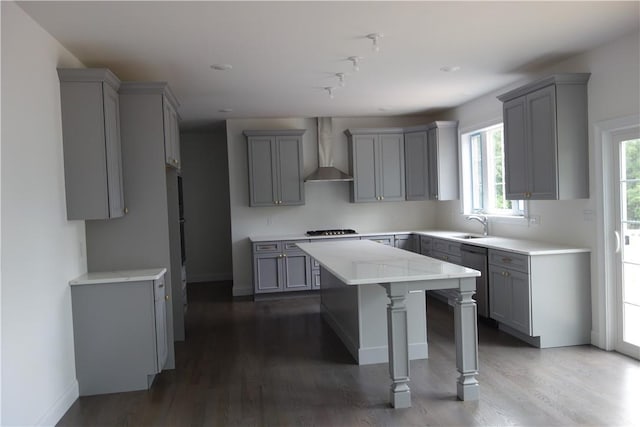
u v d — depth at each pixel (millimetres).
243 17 2975
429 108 6465
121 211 3709
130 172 3820
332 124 6914
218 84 4648
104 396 3375
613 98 3752
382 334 3900
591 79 3961
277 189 6562
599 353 3910
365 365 3848
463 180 6367
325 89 5035
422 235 6379
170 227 4688
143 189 3840
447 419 2840
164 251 3875
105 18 2893
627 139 3723
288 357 4098
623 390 3170
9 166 2521
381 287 3887
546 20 3229
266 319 5426
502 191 5625
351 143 6742
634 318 3783
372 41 3535
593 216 4035
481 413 2902
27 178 2730
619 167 3820
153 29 3117
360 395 3252
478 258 4816
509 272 4305
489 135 5836
